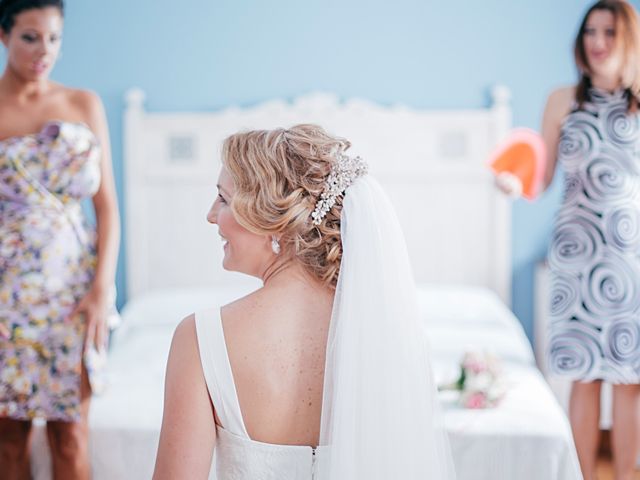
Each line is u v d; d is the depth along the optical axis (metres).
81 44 4.13
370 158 4.11
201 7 4.13
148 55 4.14
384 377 1.22
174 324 3.62
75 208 2.35
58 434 2.36
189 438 1.18
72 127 2.29
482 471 2.28
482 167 4.09
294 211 1.24
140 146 4.09
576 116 2.63
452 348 3.33
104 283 2.35
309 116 4.09
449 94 4.15
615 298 2.55
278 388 1.20
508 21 4.12
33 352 2.30
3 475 2.39
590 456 2.63
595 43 2.53
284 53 4.15
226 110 4.10
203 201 4.12
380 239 1.27
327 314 1.25
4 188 2.27
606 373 2.55
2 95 2.32
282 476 1.20
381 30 4.13
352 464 1.19
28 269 2.27
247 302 1.25
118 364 3.10
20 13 2.19
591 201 2.60
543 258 4.18
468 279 4.14
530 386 2.77
